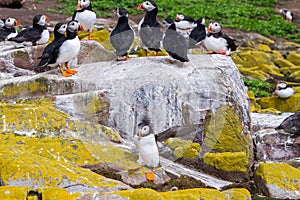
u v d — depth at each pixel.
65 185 8.22
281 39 27.20
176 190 8.66
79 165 9.05
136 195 7.77
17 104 10.14
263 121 13.32
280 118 13.77
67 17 24.92
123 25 10.66
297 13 32.25
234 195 8.39
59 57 10.72
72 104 10.19
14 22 15.47
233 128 10.70
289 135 11.86
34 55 12.43
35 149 9.20
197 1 31.70
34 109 9.93
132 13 26.88
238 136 10.77
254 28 27.67
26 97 10.89
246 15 30.30
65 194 7.86
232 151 10.74
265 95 18.70
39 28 14.14
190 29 16.47
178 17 16.58
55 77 10.85
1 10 25.06
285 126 11.84
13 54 12.34
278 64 22.08
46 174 8.31
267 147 11.82
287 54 23.47
